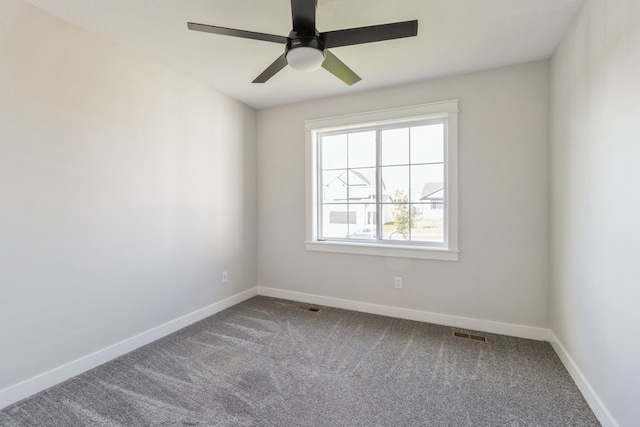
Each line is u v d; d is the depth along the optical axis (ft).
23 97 5.82
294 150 11.62
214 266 10.39
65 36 6.44
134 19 6.40
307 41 5.34
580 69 6.02
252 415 5.41
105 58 7.17
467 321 9.05
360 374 6.68
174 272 8.97
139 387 6.23
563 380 6.40
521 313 8.48
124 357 7.45
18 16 5.75
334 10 6.07
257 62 8.37
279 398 5.87
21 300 5.84
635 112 4.19
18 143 5.77
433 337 8.46
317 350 7.76
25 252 5.89
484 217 8.79
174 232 8.96
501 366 6.95
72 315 6.63
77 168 6.68
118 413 5.46
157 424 5.19
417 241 9.99
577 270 6.24
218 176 10.51
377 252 10.20
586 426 5.13
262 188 12.26
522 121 8.34
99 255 7.12
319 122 11.05
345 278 10.81
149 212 8.25
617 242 4.69
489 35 6.96
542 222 8.21
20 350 5.83
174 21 6.47
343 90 10.26
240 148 11.50
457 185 9.04
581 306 6.05
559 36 6.97
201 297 9.89
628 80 4.36
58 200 6.36
